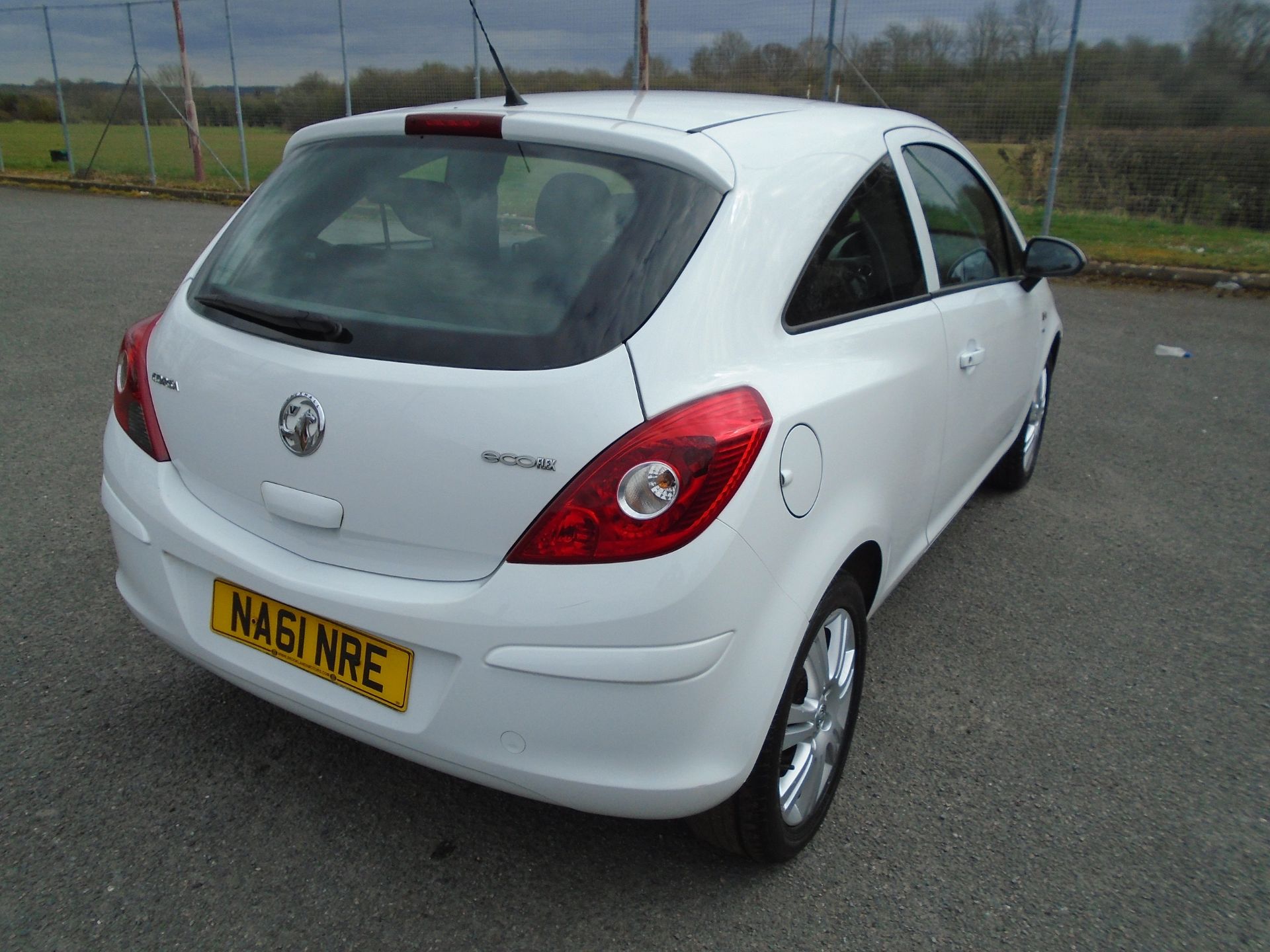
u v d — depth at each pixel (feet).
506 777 6.25
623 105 8.05
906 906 7.41
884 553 8.39
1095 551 13.94
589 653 5.87
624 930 7.04
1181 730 9.82
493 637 5.97
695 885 7.50
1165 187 36.35
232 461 6.93
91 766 8.37
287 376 6.57
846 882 7.62
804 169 7.70
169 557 7.36
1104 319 29.63
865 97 37.60
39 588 11.16
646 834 8.02
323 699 6.70
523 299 6.36
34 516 12.99
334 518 6.47
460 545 6.11
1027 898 7.54
